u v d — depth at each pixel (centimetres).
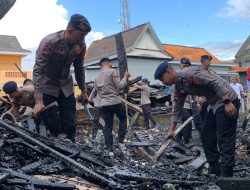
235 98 536
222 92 511
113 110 803
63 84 592
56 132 620
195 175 585
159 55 3447
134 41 3272
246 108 1898
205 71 534
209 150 582
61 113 612
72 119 616
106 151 676
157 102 2020
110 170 482
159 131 1346
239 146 901
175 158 757
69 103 609
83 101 677
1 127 496
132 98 1630
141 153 696
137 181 443
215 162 583
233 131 532
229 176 533
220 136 533
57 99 602
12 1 459
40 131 584
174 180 475
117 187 398
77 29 527
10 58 3241
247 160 767
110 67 844
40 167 423
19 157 438
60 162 442
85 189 387
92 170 443
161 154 698
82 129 1420
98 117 1130
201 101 911
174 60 3556
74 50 559
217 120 533
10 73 3019
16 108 759
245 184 399
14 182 342
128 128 1307
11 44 3297
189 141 1008
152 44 3419
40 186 348
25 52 3244
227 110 514
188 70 532
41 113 599
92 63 3400
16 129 489
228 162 530
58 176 416
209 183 507
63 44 543
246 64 4653
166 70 526
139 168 562
